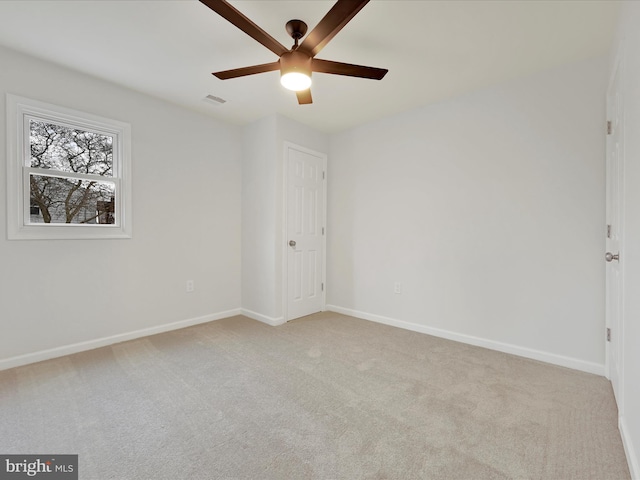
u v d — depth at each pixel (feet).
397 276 10.79
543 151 7.89
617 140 5.87
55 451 4.60
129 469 4.27
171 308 10.24
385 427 5.24
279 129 10.87
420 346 8.91
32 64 7.45
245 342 9.14
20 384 6.53
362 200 11.82
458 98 9.28
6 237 7.22
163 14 5.91
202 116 10.93
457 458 4.53
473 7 5.65
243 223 12.12
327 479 4.13
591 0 5.41
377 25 6.17
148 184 9.59
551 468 4.35
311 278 12.37
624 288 5.07
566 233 7.60
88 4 5.65
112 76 8.34
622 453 4.65
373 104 9.93
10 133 7.20
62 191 8.11
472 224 9.07
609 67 6.81
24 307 7.47
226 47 6.99
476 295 9.00
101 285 8.71
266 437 4.97
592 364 7.28
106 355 8.11
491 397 6.19
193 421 5.36
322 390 6.44
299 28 6.11
